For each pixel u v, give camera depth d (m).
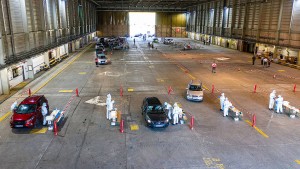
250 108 22.05
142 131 17.22
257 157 14.19
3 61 23.25
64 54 49.91
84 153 14.30
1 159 13.62
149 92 26.31
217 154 14.42
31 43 31.38
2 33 23.52
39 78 31.70
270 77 34.19
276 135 16.97
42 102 19.09
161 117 17.81
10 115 19.53
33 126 17.19
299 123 19.02
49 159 13.66
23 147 14.88
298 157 14.27
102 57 42.69
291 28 43.06
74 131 17.03
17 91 25.75
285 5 44.47
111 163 13.37
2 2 23.52
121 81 30.83
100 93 25.64
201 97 23.42
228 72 37.25
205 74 35.69
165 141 15.88
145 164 13.32
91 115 19.83
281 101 20.83
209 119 19.50
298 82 31.59
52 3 40.88
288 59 43.16
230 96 25.39
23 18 28.83
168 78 32.88
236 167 13.18
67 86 28.16
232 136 16.72
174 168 13.00
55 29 42.31
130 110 21.08
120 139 16.02
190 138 16.34
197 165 13.30
